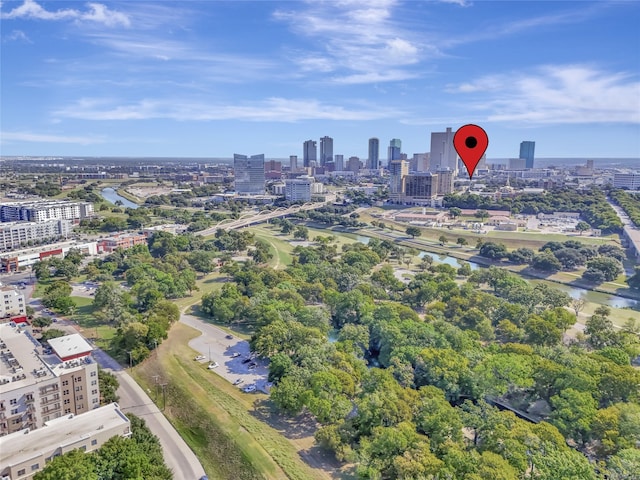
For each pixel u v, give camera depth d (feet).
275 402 526.57
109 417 449.48
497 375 549.13
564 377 518.37
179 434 499.92
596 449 450.71
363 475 396.98
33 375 485.97
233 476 434.30
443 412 450.71
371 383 522.88
